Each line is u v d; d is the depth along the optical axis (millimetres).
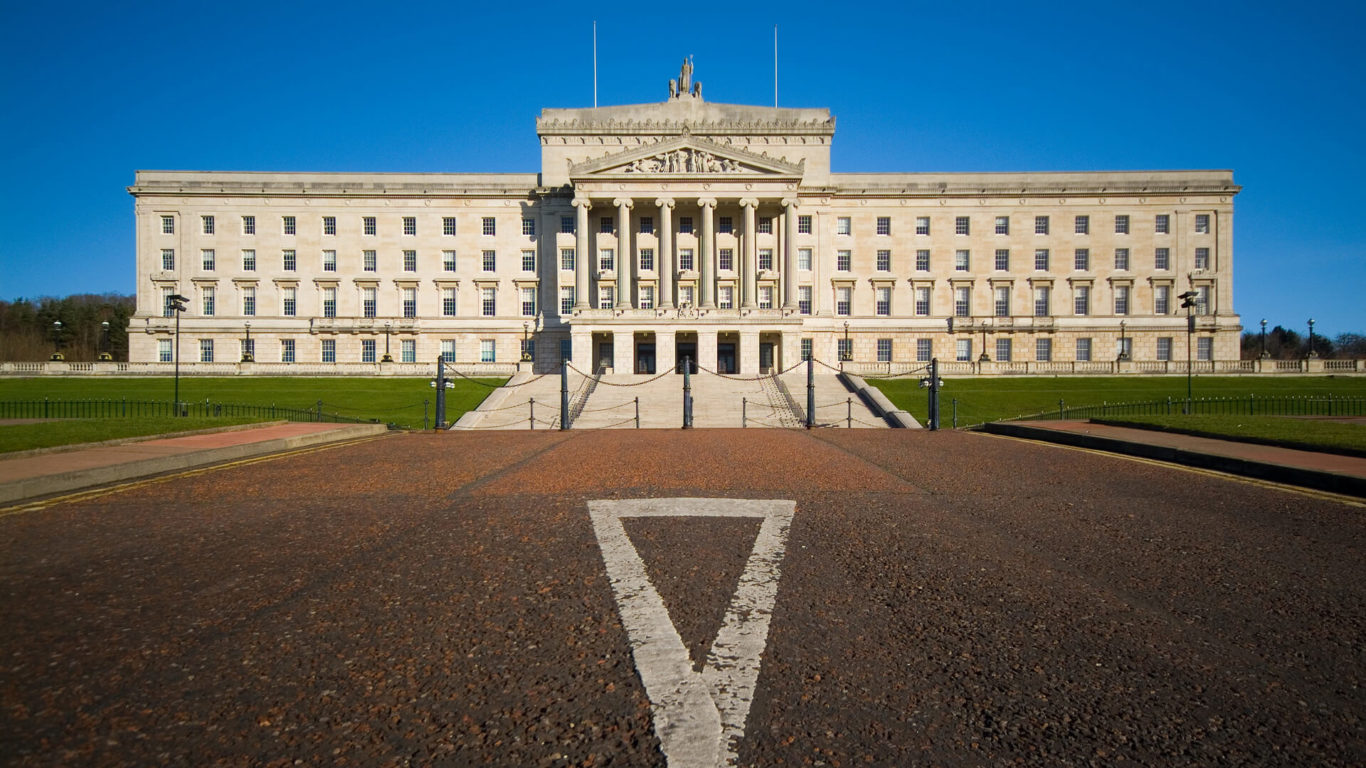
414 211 80250
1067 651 6062
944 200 80250
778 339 74125
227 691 5316
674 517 11570
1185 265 79625
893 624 6695
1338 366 66188
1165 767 4328
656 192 72562
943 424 38531
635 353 73312
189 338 79125
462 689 5371
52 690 5312
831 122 80938
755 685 5438
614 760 4402
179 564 8773
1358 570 8445
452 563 8805
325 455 21469
